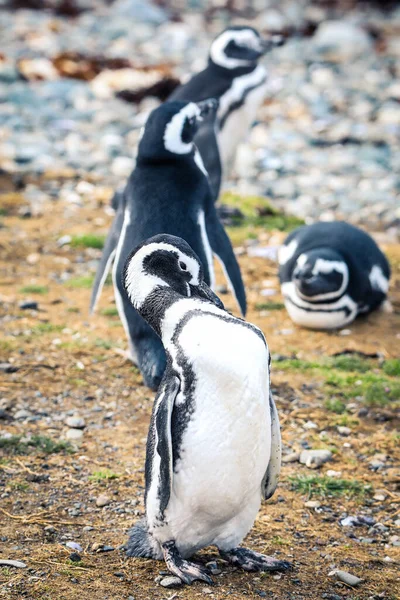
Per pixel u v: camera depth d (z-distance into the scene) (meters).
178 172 14.66
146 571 9.47
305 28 54.47
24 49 44.94
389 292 20.31
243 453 8.77
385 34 55.00
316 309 17.62
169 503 9.03
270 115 36.53
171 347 8.98
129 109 36.41
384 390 15.11
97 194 26.30
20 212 24.39
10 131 32.16
